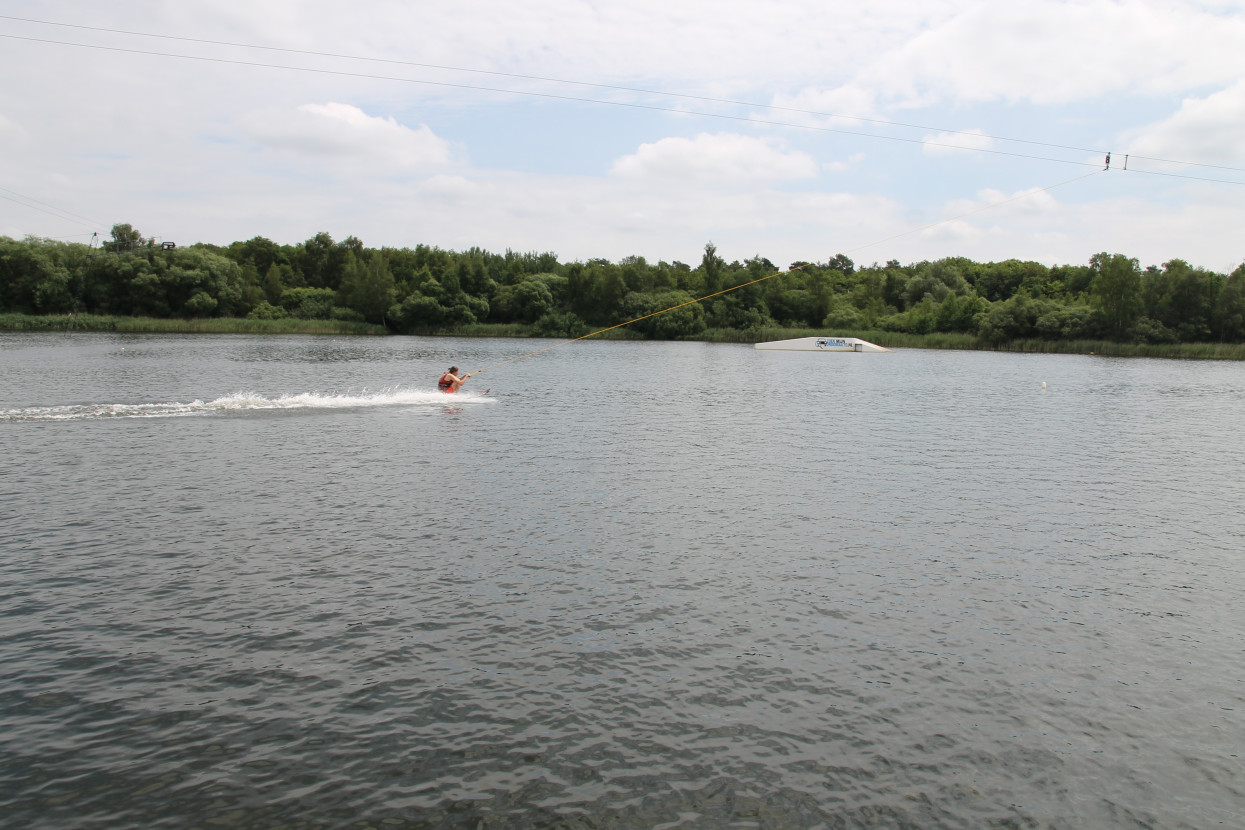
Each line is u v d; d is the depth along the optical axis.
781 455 26.48
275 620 12.45
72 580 13.90
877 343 120.88
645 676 11.00
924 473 24.08
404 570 14.67
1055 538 17.64
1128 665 11.73
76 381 44.34
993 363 83.94
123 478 21.17
